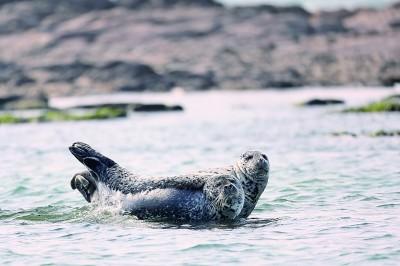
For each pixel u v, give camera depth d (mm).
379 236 55062
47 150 127438
